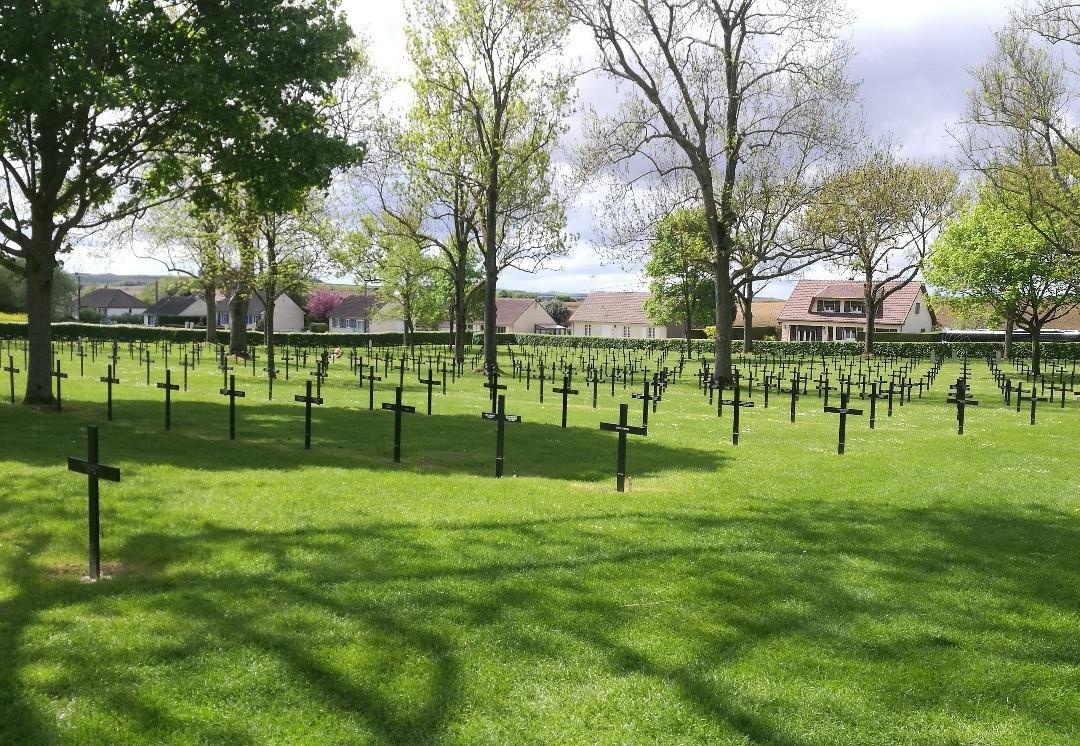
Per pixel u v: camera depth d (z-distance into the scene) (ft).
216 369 111.04
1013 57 86.79
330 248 110.22
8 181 58.29
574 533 27.73
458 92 118.11
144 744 14.23
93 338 178.70
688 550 25.80
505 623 19.44
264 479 35.81
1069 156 99.19
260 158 57.88
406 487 34.96
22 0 46.21
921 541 27.37
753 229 110.63
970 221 158.10
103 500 30.76
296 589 21.59
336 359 153.89
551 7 101.45
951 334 262.67
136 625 19.03
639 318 334.65
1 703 15.43
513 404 77.51
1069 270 122.83
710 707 15.61
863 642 18.70
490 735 14.61
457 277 137.08
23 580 22.24
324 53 56.54
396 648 17.95
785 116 99.86
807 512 31.65
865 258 158.61
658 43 100.68
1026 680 16.97
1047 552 26.35
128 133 57.62
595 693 16.08
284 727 14.79
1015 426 64.59
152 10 52.95
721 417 68.08
